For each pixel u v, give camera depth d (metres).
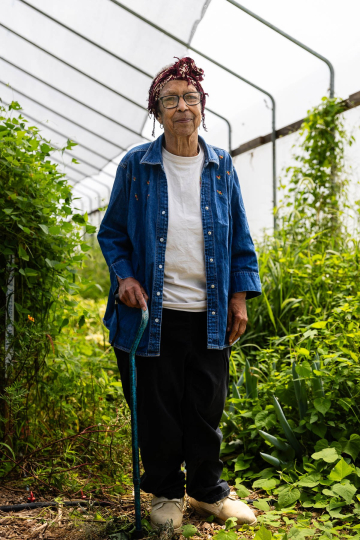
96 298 7.08
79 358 3.06
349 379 2.58
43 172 2.70
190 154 2.04
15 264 2.62
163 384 2.00
